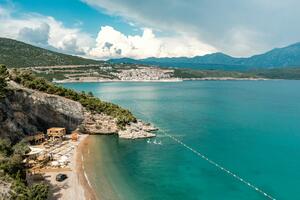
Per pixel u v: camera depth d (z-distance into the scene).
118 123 144.25
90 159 105.38
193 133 152.88
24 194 66.94
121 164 103.19
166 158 112.00
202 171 100.06
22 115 116.81
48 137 124.38
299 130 163.62
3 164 74.81
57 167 95.00
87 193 79.31
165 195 81.69
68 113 135.38
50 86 147.88
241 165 106.81
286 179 94.69
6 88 112.38
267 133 156.12
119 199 77.94
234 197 82.00
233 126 172.62
